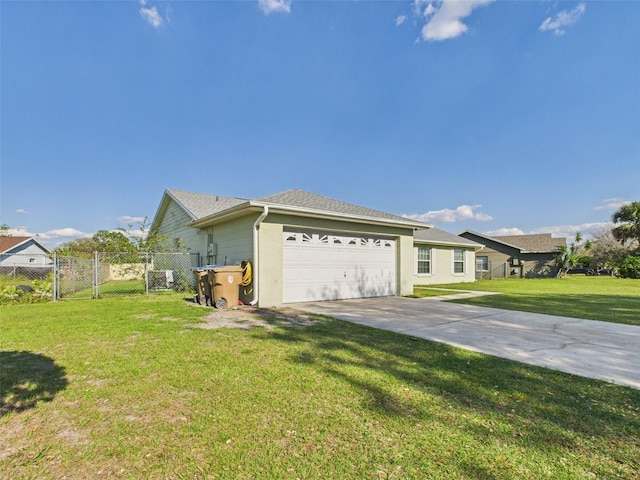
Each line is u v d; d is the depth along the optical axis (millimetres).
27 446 2260
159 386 3273
